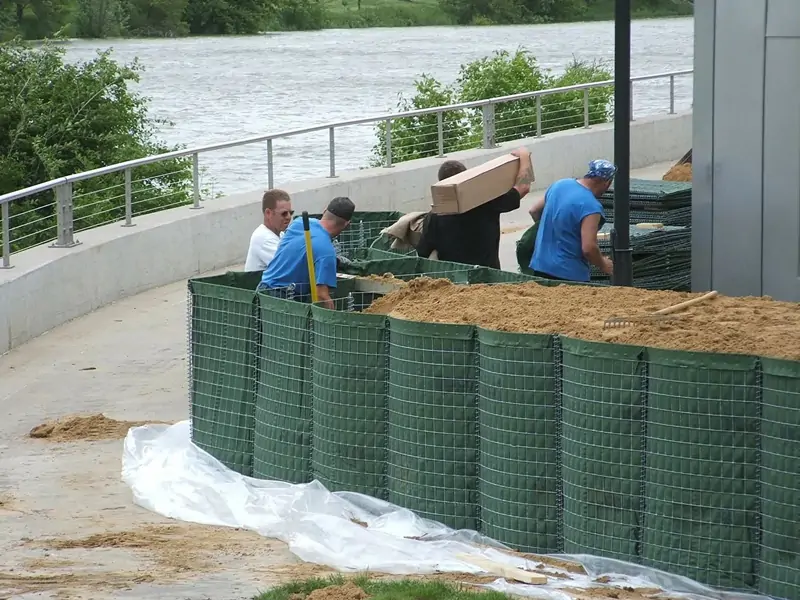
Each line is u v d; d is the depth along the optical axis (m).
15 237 45.03
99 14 188.00
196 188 34.19
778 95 20.31
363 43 198.88
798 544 12.69
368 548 14.81
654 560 13.59
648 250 24.30
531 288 17.69
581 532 14.13
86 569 14.36
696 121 21.36
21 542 15.57
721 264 21.38
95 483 18.20
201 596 13.18
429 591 12.85
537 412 14.48
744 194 20.94
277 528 15.87
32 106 48.06
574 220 19.77
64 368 24.88
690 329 14.80
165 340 26.91
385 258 21.42
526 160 20.72
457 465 15.32
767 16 20.27
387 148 39.97
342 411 16.22
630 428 13.64
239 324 17.91
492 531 15.01
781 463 12.74
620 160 19.44
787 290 20.62
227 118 88.75
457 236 20.67
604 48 161.00
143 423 21.12
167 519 16.77
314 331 16.62
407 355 15.53
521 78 51.03
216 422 18.36
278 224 22.36
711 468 13.19
